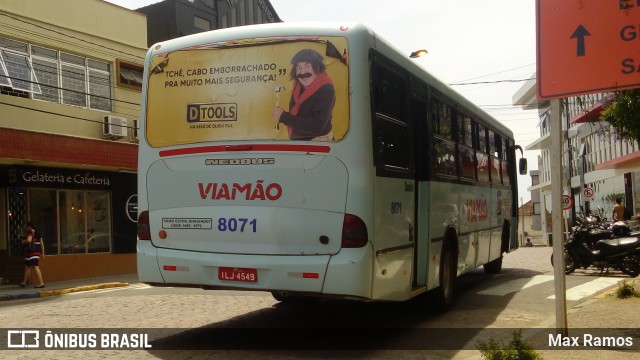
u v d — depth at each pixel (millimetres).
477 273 14875
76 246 18828
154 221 6773
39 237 16172
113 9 20203
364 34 6254
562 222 6156
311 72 6246
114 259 19859
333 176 6074
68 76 18625
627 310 8375
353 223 5996
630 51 5668
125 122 19703
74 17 18797
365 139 6078
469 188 10211
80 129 18672
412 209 7359
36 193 17797
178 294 11852
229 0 28781
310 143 6160
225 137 6465
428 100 8148
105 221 19828
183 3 26125
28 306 11172
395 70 7008
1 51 16734
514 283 12836
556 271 6203
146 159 6855
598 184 35469
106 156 18812
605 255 13609
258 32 6484
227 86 6527
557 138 6070
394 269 6707
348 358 6309
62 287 16109
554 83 5945
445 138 8875
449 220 8906
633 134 7328
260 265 6184
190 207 6586
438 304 8758
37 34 17609
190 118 6656
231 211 6379
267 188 6258
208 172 6508
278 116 6293
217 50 6617
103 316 9258
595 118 8211
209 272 6449
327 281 5996
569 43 5887
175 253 6621
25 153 16312
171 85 6805
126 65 20562
